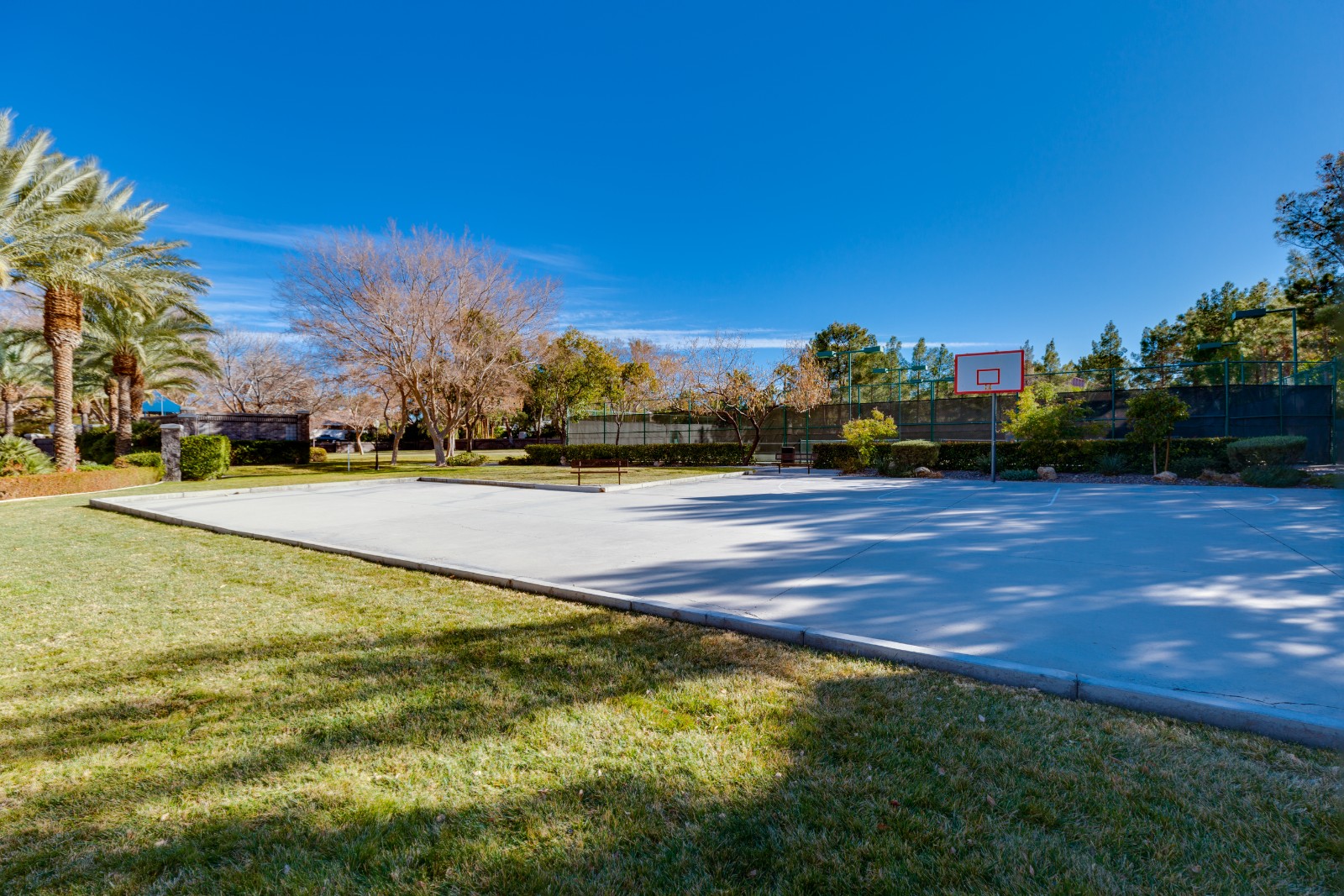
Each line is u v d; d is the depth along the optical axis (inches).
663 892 67.3
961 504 393.1
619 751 95.4
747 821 78.2
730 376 928.3
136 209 676.7
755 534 287.3
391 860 72.5
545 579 201.9
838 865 70.2
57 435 639.1
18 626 160.4
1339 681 112.1
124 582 208.1
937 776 87.3
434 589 196.5
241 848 74.8
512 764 92.1
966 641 137.6
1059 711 106.0
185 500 483.5
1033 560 218.7
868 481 600.4
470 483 636.7
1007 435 833.5
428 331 877.8
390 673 126.7
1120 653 128.2
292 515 385.1
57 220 571.8
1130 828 75.3
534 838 76.0
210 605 179.0
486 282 920.3
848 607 165.6
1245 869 67.9
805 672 125.0
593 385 1400.1
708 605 169.5
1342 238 780.0
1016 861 70.3
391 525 335.3
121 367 840.3
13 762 93.7
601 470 813.2
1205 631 140.7
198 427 1025.5
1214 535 262.1
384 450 1705.2
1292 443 523.5
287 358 1539.1
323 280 841.5
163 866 72.0
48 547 279.3
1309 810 77.4
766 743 96.9
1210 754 91.7
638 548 257.6
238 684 121.8
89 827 78.6
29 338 908.0
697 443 966.4
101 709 111.7
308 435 1130.0
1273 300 1136.8
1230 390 712.4
